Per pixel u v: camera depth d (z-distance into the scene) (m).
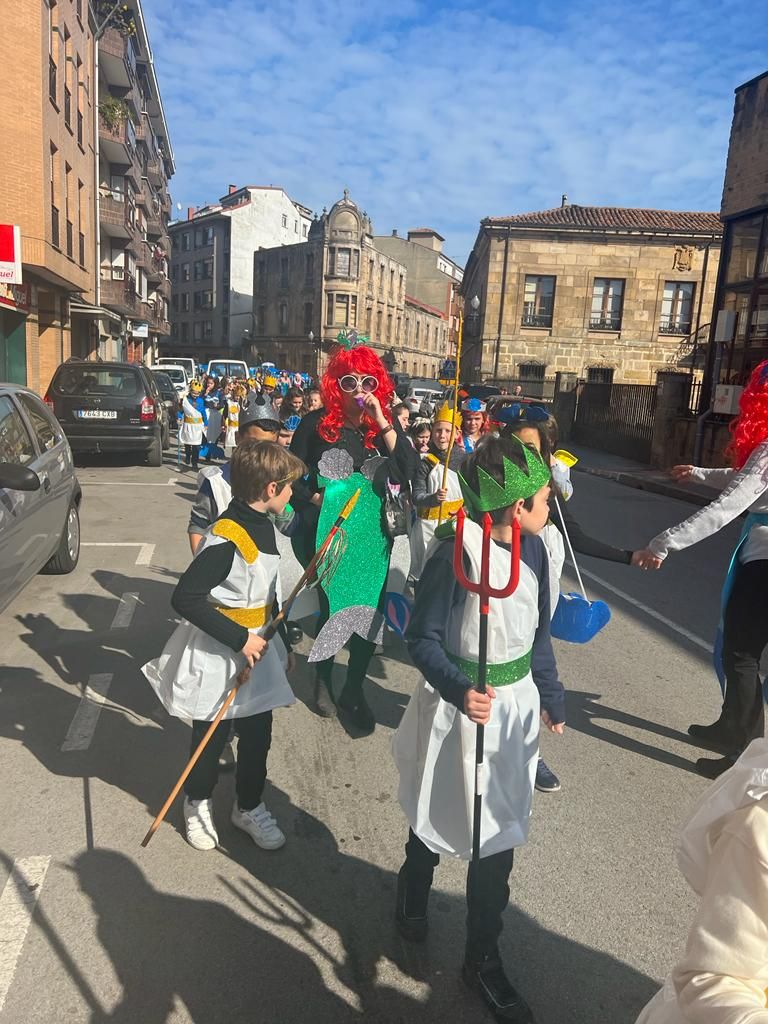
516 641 2.17
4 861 2.84
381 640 3.95
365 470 3.97
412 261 76.19
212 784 2.97
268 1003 2.25
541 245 31.89
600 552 3.74
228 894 2.71
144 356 49.88
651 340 32.22
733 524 11.75
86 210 24.69
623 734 4.13
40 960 2.37
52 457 6.25
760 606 3.61
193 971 2.35
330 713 4.18
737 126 17.38
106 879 2.76
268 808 3.29
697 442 16.28
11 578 4.89
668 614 6.47
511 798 2.19
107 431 13.76
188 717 2.79
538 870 2.94
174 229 70.19
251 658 2.63
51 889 2.70
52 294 21.67
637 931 2.63
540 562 2.25
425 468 4.71
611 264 31.84
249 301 65.56
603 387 24.25
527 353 32.62
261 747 2.92
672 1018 1.23
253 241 65.25
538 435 2.96
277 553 2.86
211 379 20.80
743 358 16.97
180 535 8.53
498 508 1.95
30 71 17.06
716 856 1.18
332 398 4.11
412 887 2.47
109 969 2.35
